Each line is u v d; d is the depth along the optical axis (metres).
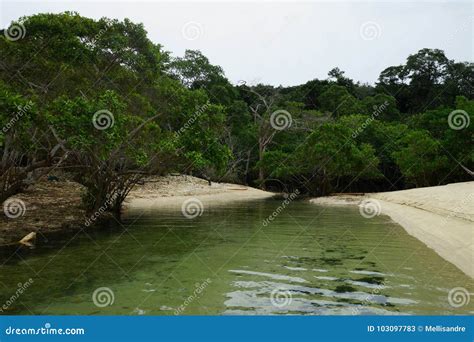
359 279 10.45
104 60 20.67
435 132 50.91
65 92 18.92
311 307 8.38
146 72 22.48
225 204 38.06
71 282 10.32
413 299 8.79
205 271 11.43
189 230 19.67
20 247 14.96
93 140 16.11
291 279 10.53
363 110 71.62
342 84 88.31
